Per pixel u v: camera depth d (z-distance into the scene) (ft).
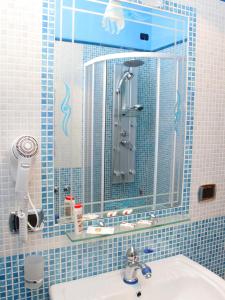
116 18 3.38
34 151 2.65
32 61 2.76
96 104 3.37
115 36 3.42
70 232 3.10
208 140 4.06
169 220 3.67
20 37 2.68
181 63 3.78
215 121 4.09
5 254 2.81
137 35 3.56
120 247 3.44
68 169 3.14
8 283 2.85
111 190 3.52
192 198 4.00
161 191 3.84
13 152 2.65
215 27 3.96
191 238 4.04
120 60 3.51
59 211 3.06
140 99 3.71
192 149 3.92
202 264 4.21
